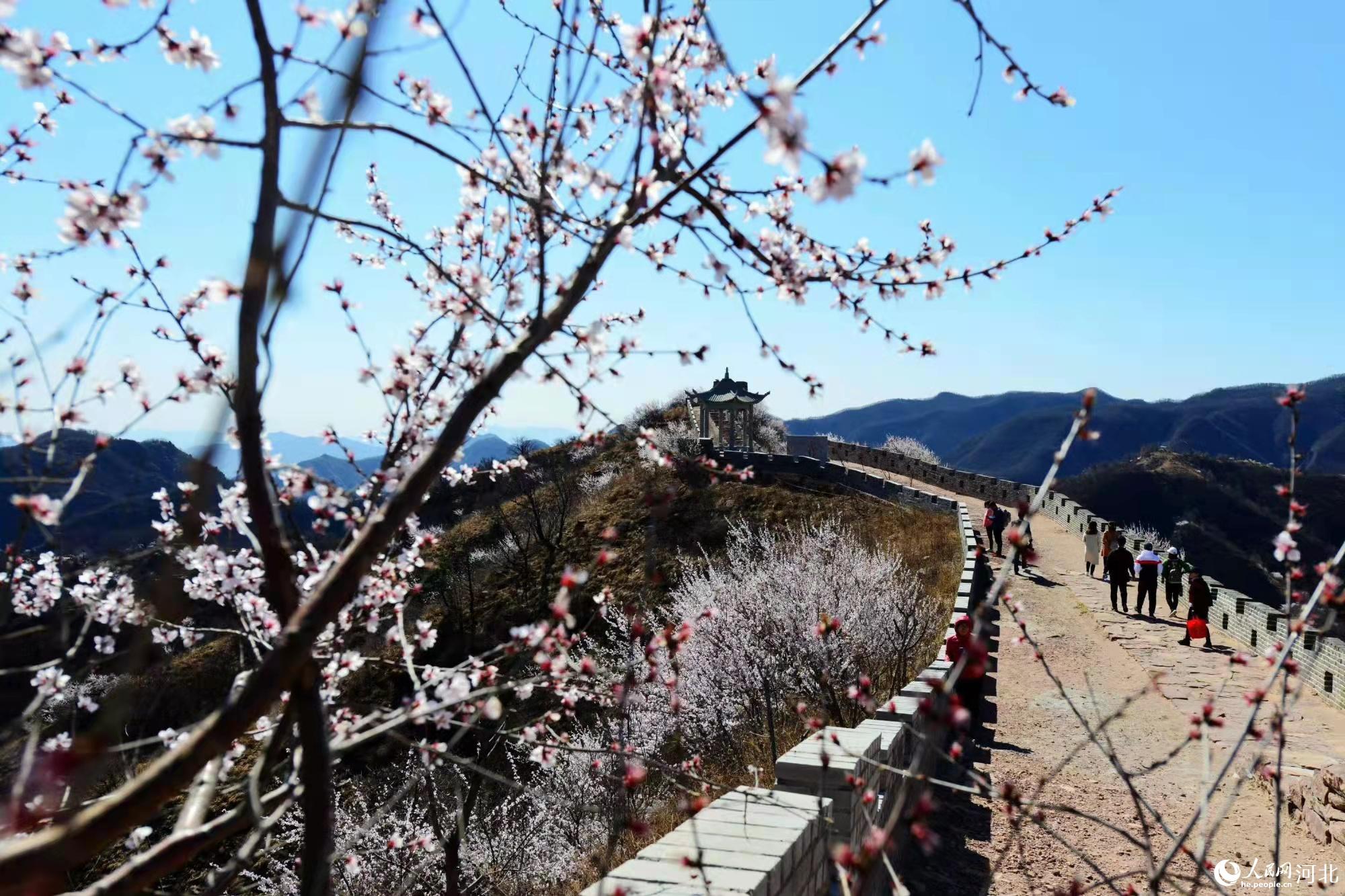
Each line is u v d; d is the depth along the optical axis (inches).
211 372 143.5
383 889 272.4
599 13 134.5
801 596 571.2
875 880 259.4
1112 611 864.9
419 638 181.9
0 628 124.7
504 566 1107.9
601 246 105.0
